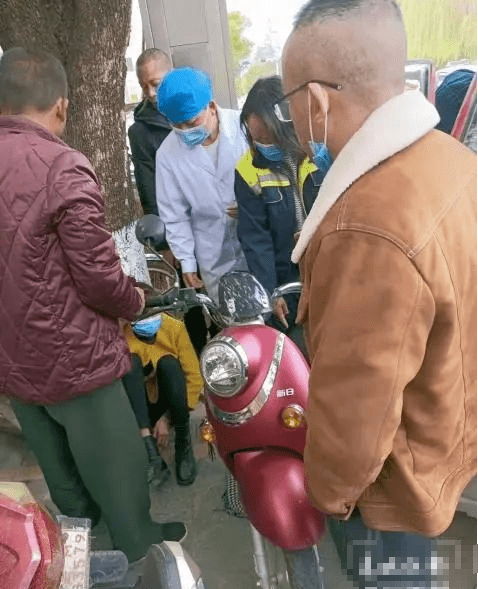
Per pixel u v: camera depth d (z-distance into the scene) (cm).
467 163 110
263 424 154
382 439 110
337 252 104
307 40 109
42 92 168
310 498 130
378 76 107
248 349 150
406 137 104
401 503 128
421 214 101
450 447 123
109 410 190
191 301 177
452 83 235
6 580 65
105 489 202
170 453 282
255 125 204
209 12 330
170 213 276
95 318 176
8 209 158
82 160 163
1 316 170
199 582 85
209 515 246
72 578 78
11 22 263
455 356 113
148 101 328
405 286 99
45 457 210
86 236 160
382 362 103
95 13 261
